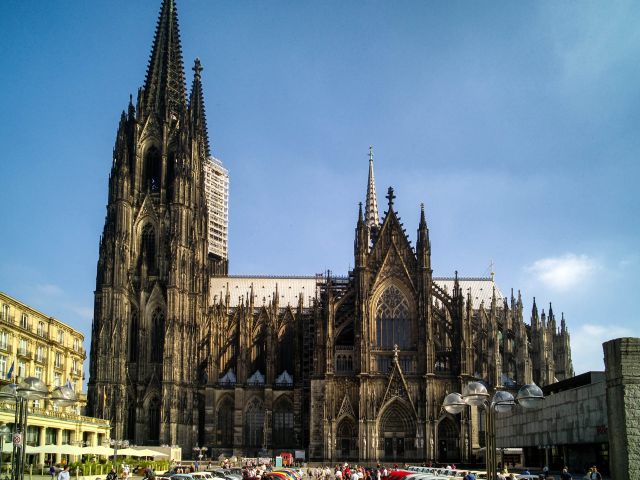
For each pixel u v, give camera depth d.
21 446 61.94
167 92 178.38
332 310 150.75
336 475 90.00
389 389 144.88
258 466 118.31
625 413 49.94
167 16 184.25
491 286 192.25
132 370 161.38
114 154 168.50
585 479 62.12
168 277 163.38
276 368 175.75
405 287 153.12
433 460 141.12
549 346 164.38
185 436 159.12
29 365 129.75
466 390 56.41
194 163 177.88
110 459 140.00
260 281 196.38
